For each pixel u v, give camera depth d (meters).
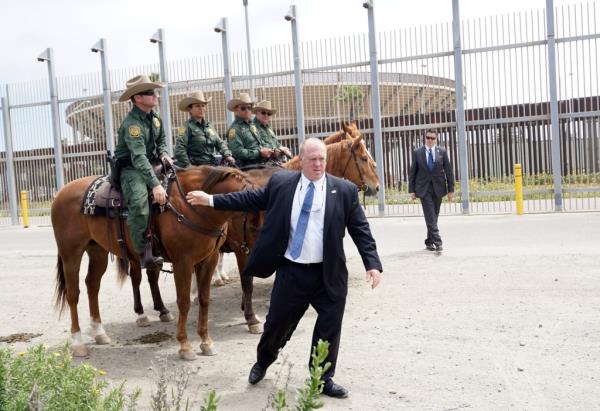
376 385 5.79
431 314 8.02
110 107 23.31
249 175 8.15
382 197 19.19
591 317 7.43
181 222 6.70
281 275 5.48
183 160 9.29
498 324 7.41
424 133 19.11
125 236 7.07
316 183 5.44
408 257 11.73
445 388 5.63
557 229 13.99
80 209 7.30
